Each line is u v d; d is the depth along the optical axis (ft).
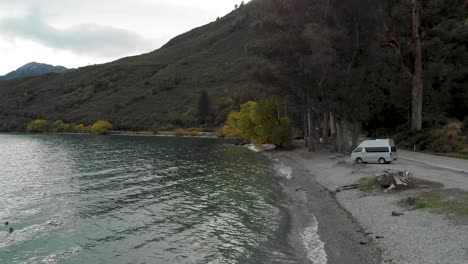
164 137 485.97
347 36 165.48
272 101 247.91
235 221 79.51
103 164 190.90
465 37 204.74
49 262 58.85
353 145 183.11
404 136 195.11
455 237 52.60
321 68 163.12
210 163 190.60
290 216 81.46
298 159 190.49
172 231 73.97
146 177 146.20
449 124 178.50
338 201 90.99
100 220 83.46
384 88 227.20
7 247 65.67
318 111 219.82
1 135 513.45
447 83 211.61
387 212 72.13
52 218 85.56
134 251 63.00
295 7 175.83
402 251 52.60
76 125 597.11
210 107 592.19
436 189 81.51
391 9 183.32
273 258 56.80
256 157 218.59
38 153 254.47
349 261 52.90
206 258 58.49
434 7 194.08
